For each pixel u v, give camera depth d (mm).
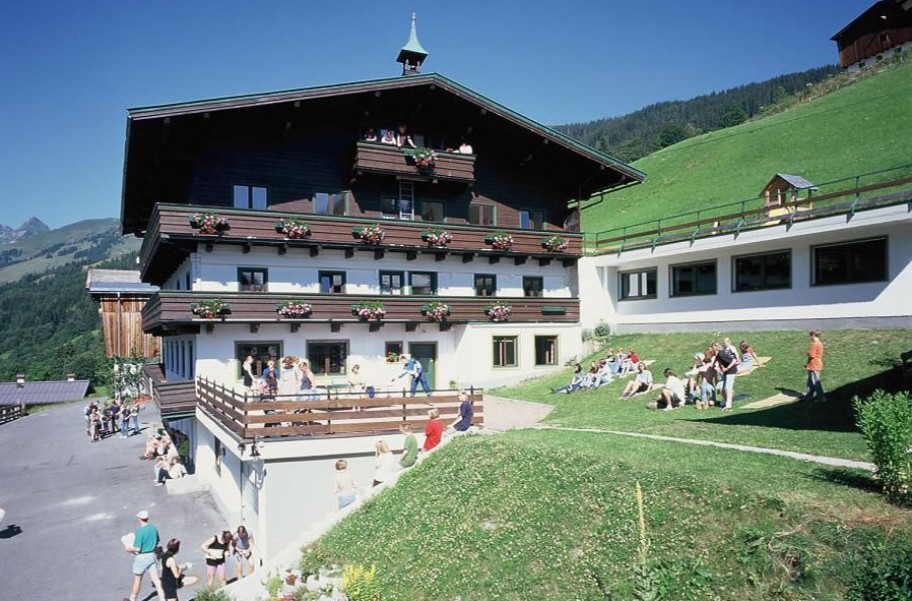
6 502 25297
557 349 33219
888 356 20969
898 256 23438
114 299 53156
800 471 10672
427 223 29844
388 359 24531
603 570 9633
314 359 28500
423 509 13547
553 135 31203
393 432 17766
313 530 14766
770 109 78312
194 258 26438
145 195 32312
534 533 11133
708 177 58656
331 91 26812
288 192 28094
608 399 24359
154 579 15383
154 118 23812
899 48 68625
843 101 60812
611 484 11469
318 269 28672
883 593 7449
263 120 27375
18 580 17125
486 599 10141
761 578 8414
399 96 29281
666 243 31844
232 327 26953
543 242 32781
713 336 29609
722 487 10133
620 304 35875
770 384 21250
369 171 28141
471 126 30766
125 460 32375
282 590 12312
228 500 21484
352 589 11289
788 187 30625
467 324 30859
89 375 98938
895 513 8625
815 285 26297
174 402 26031
